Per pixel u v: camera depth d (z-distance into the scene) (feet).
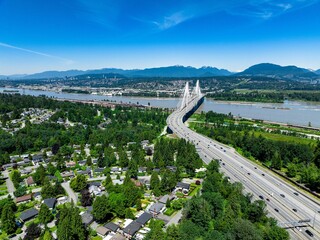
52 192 485.15
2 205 426.92
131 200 445.78
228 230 347.77
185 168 615.98
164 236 337.52
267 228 349.41
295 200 474.49
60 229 348.18
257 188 522.47
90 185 529.04
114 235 370.53
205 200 400.06
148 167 607.78
